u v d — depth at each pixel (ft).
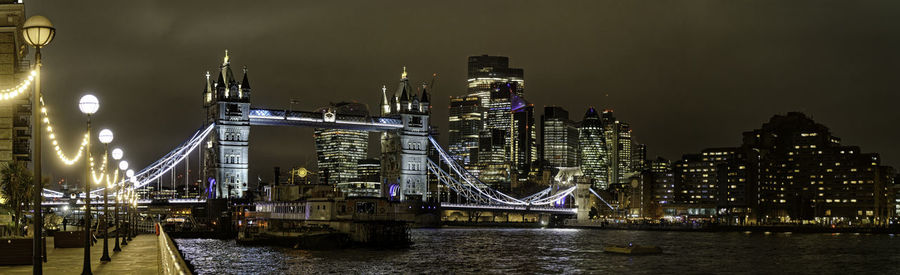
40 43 107.86
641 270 455.22
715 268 472.85
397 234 567.18
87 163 164.96
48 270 182.09
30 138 399.03
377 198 569.64
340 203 557.74
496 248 634.84
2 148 368.89
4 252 183.42
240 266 425.28
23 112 395.14
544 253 579.07
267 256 483.92
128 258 224.94
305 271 405.59
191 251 522.47
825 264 508.53
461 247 638.94
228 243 613.93
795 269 474.08
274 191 652.48
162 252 174.09
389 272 412.57
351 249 542.57
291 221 608.60
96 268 188.96
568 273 431.84
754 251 625.82
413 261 479.00
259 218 655.35
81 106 138.62
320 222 565.12
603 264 487.61
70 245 273.75
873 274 451.12
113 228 437.58
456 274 415.03
